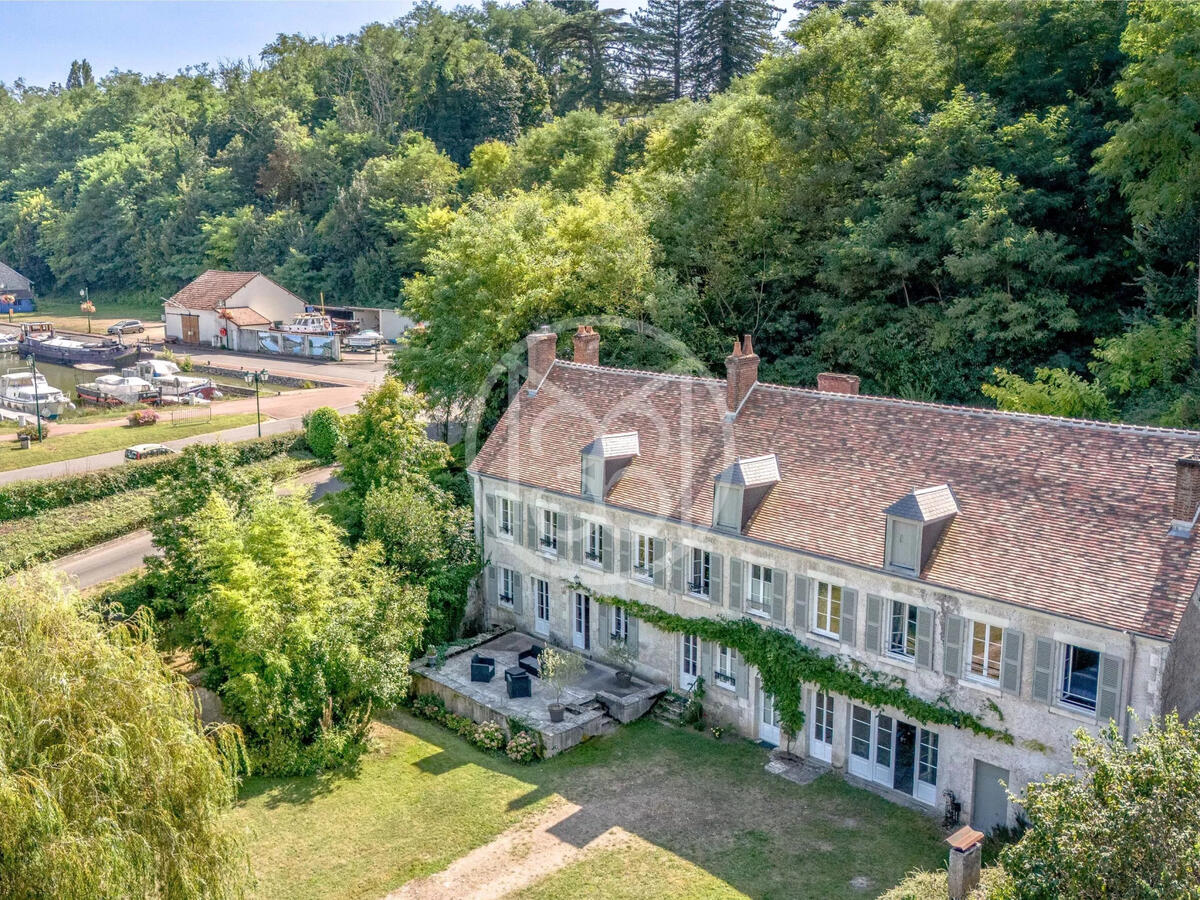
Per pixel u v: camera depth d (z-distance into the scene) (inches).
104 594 1368.1
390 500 1448.1
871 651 1032.2
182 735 787.4
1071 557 919.7
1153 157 1606.8
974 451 1058.1
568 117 3449.8
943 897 780.0
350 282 4220.0
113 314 4877.0
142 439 2256.4
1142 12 1621.6
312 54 6156.5
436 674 1299.2
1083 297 1717.5
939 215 1716.3
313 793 1091.9
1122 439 981.2
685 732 1188.5
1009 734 933.8
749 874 906.7
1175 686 865.5
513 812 1032.8
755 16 3846.0
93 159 5698.8
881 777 1056.2
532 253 1875.0
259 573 1171.3
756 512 1136.8
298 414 2527.1
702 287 2062.0
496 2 5910.4
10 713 701.9
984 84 2000.5
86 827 692.1
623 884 900.6
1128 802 593.3
